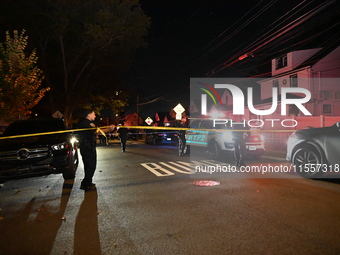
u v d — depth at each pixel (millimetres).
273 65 26062
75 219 4023
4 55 9805
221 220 3807
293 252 2863
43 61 22250
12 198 5320
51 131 7465
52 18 19922
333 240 3123
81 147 5809
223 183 6090
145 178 6914
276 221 3723
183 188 5711
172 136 20891
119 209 4422
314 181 6168
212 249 2975
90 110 5980
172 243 3145
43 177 7488
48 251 3053
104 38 20688
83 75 26281
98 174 7664
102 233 3494
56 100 25594
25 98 10078
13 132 7488
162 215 4078
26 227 3771
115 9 20469
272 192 5238
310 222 3666
